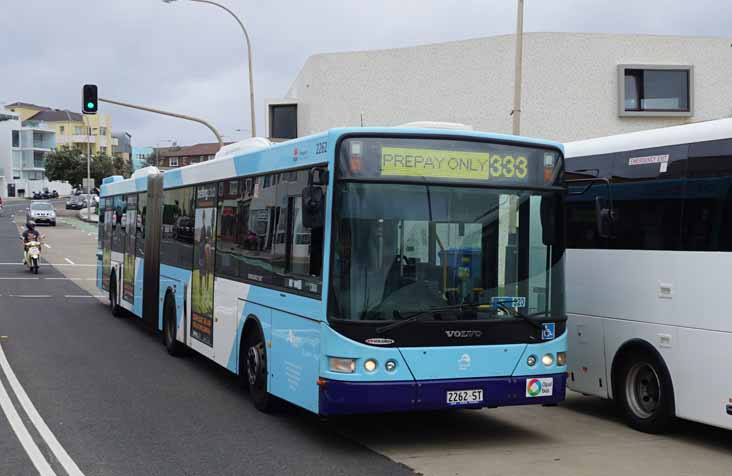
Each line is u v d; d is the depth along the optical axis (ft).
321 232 25.21
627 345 29.25
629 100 84.84
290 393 27.35
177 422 29.01
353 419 30.27
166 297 45.47
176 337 43.37
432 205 25.38
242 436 27.20
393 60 93.09
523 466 24.06
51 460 23.62
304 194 25.07
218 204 36.96
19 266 108.27
